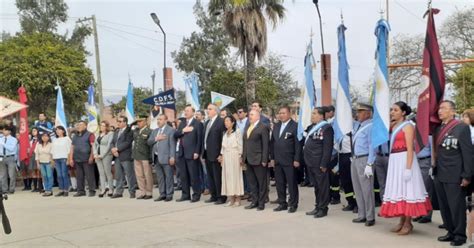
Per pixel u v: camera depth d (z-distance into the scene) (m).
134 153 10.66
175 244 6.28
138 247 6.21
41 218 8.56
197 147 9.76
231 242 6.28
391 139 6.47
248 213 8.38
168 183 10.20
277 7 17.97
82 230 7.41
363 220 7.33
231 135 9.17
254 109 8.91
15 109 6.30
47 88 25.12
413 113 7.94
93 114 14.27
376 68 7.02
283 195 8.59
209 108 9.72
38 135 13.11
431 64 6.14
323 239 6.30
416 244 5.92
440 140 5.86
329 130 7.77
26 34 30.88
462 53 32.38
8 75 24.30
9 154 12.51
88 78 27.17
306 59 8.98
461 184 5.70
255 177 8.86
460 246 5.73
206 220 7.84
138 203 9.98
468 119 7.60
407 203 6.20
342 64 7.95
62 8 36.59
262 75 26.44
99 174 11.66
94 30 28.19
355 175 7.25
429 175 7.10
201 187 10.92
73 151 11.59
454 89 30.56
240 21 17.30
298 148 8.25
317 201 7.99
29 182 13.52
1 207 5.96
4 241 6.82
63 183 11.90
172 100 13.09
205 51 35.41
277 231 6.85
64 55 26.45
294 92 35.56
